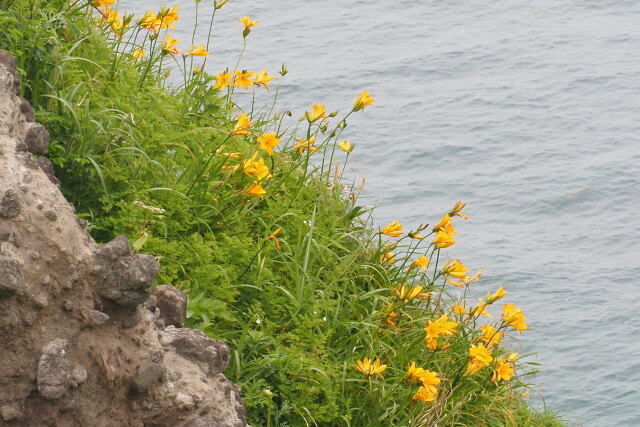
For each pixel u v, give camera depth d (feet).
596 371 118.83
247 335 22.80
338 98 202.69
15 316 14.39
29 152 17.12
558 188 172.86
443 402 24.54
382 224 152.56
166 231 22.85
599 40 261.24
